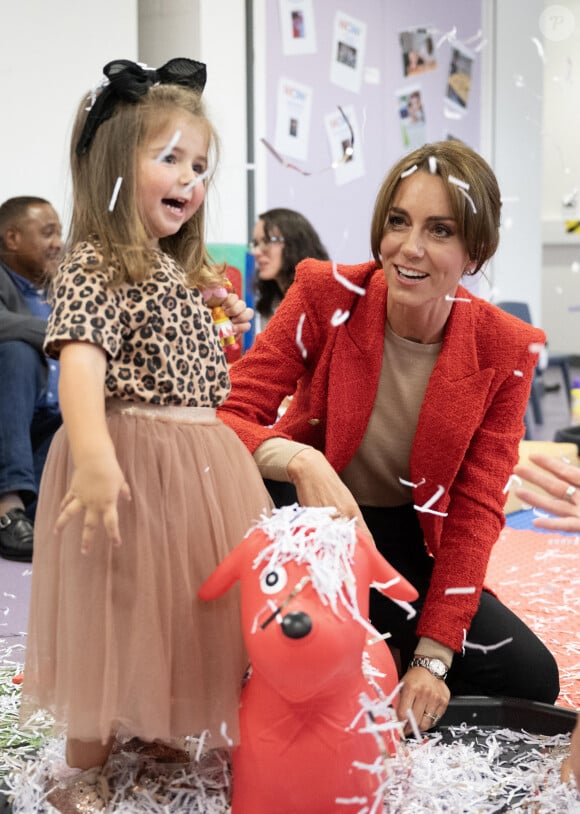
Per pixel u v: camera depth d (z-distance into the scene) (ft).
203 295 3.85
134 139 3.49
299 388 4.91
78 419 3.08
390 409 4.54
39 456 8.45
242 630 3.41
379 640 3.85
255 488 3.75
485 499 4.36
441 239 3.98
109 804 3.41
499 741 4.07
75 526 3.36
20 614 6.05
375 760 3.26
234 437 3.81
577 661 5.32
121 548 3.35
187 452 3.51
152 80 3.74
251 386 4.52
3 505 7.59
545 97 22.74
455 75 14.89
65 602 3.36
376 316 4.41
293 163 12.05
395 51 13.60
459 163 3.98
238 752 3.29
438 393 4.32
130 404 3.47
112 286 3.34
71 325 3.20
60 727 3.55
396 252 4.04
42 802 3.46
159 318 3.47
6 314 7.95
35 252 8.37
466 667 4.55
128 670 3.30
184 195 3.58
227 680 3.43
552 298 24.36
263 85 11.46
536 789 3.59
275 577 3.11
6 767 3.78
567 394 17.90
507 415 4.49
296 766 3.13
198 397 3.59
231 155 11.09
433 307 4.24
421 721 3.92
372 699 3.34
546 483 3.42
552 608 6.34
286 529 3.23
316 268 4.65
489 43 15.55
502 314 4.53
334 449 4.51
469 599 4.17
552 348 24.50
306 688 3.00
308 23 12.01
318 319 4.57
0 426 7.68
